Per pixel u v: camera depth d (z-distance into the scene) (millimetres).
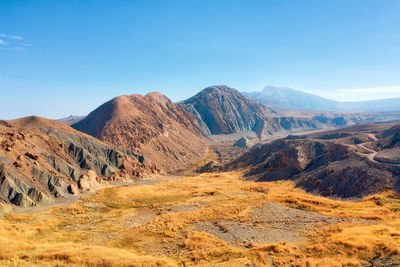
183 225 33312
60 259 21000
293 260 19734
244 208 39656
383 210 34781
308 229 29328
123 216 42406
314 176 61594
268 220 33500
